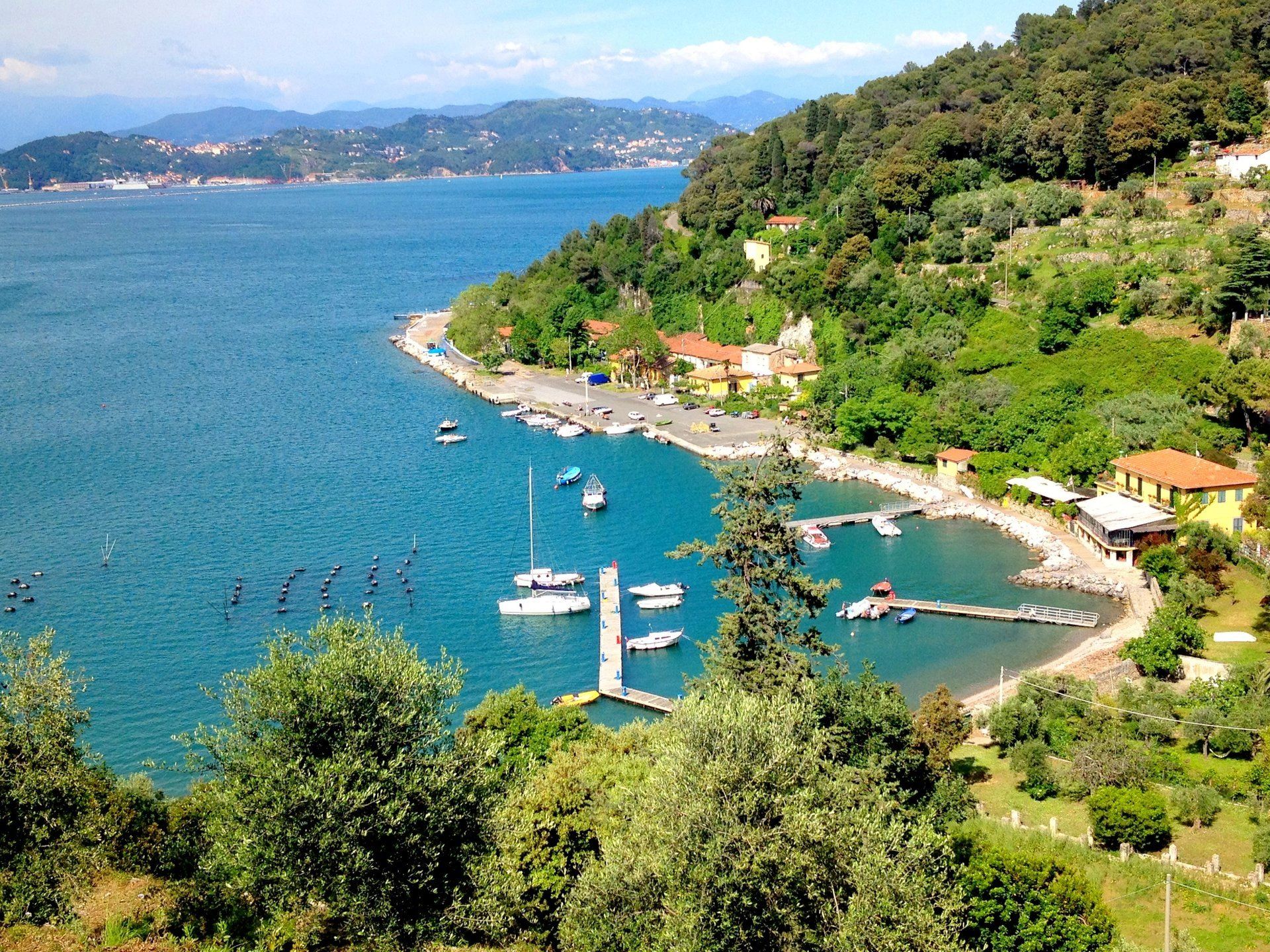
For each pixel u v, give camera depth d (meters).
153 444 178.00
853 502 149.50
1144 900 58.75
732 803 43.88
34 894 45.31
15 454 170.75
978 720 89.25
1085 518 129.50
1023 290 178.38
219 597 117.69
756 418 191.62
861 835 45.97
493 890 45.25
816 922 44.22
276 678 44.38
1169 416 139.62
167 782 82.50
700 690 63.22
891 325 188.00
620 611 116.50
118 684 98.56
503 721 76.06
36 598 116.75
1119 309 164.88
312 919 43.25
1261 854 61.88
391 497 152.88
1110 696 89.56
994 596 118.81
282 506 148.12
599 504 148.25
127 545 132.50
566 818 56.81
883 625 114.00
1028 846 62.22
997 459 148.50
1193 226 172.50
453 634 111.31
